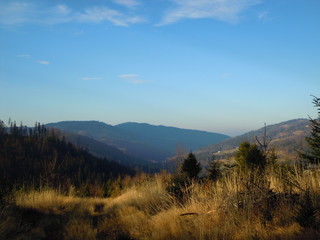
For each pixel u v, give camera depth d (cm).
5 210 672
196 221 491
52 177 1251
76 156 13162
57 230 639
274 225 395
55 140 14975
